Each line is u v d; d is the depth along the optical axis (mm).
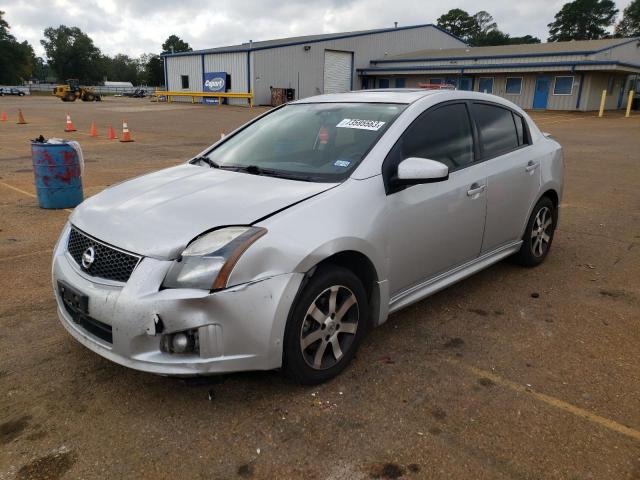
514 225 4664
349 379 3219
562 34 95875
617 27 96125
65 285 3000
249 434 2721
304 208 2982
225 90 40719
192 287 2641
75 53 124000
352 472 2475
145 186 3539
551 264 5336
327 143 3709
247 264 2689
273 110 4645
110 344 2812
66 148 7277
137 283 2680
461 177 3936
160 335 2658
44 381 3156
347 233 3035
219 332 2674
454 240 3926
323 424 2801
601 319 4086
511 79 35344
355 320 3260
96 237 2963
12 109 34000
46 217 6969
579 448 2639
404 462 2537
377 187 3311
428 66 38531
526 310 4234
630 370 3359
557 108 33688
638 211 7664
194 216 2924
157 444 2645
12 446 2621
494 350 3596
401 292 3617
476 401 3014
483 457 2574
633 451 2619
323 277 2979
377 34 43281
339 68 41844
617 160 12914
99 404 2951
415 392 3094
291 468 2496
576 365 3414
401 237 3436
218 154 4195
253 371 3004
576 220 7148
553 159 5121
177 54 44031
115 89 91375
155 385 3131
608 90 34969
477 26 103188
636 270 5180
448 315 4129
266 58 38062
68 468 2484
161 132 19906
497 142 4504
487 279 4898
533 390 3129
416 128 3725
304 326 2969
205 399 3004
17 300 4273
